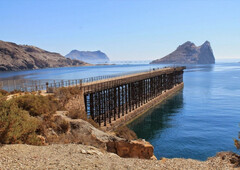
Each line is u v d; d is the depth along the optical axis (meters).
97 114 35.22
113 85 38.22
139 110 49.12
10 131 12.20
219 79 127.44
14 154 10.59
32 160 10.20
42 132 15.61
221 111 49.94
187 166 13.08
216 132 35.47
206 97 69.12
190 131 36.38
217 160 14.89
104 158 12.56
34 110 17.52
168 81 79.81
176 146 30.16
